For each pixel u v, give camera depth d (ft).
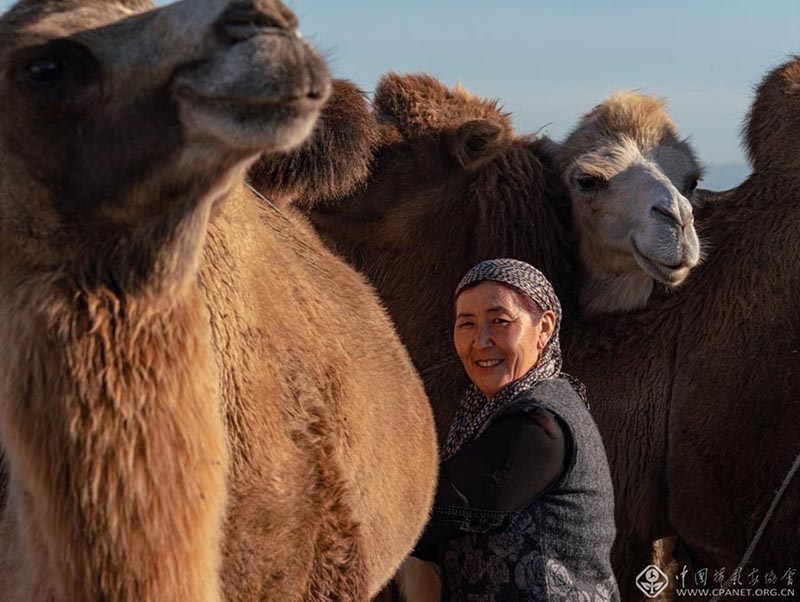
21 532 10.17
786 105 20.07
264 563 11.07
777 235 19.15
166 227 9.66
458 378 20.29
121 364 9.66
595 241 20.07
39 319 9.59
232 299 11.53
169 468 9.71
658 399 19.54
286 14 9.11
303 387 12.05
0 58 9.79
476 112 22.77
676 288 19.86
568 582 12.15
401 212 21.29
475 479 12.12
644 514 19.57
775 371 18.52
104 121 9.48
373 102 22.59
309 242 15.57
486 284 13.07
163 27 9.32
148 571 9.56
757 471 18.39
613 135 20.59
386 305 21.31
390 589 20.18
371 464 13.24
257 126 8.94
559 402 12.57
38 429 9.60
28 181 9.64
